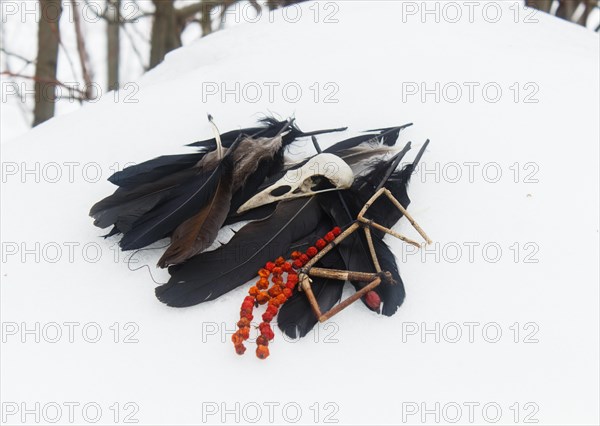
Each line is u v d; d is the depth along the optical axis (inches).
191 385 53.3
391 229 63.1
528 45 89.0
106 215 61.9
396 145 70.7
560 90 78.8
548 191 67.1
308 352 54.8
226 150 65.1
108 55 188.1
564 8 169.0
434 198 66.6
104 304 59.7
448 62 82.7
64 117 84.2
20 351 56.9
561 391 52.7
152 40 172.2
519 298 58.6
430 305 58.1
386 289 57.4
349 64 83.0
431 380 53.2
